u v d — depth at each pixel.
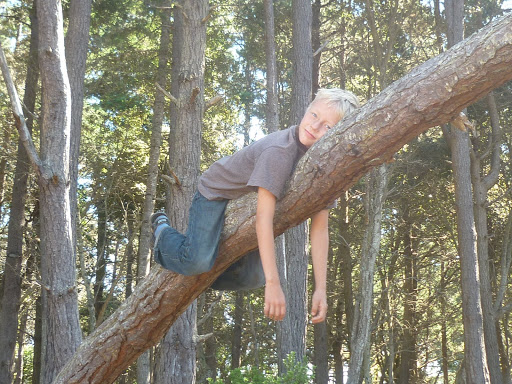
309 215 2.72
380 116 2.37
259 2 18.77
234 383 7.95
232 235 2.82
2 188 19.48
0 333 16.55
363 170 2.50
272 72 13.45
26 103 16.94
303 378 8.23
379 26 18.56
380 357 26.92
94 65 18.34
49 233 8.64
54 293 8.60
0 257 20.12
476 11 19.58
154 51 18.78
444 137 19.11
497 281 23.58
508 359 22.39
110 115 20.80
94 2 16.83
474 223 18.91
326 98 2.68
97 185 18.91
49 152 8.72
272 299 2.51
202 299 20.56
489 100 20.12
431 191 22.06
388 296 21.56
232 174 2.76
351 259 23.28
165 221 3.19
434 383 29.31
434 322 24.08
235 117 24.33
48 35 8.74
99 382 3.77
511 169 21.86
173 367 9.41
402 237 24.59
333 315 24.42
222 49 21.48
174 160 8.86
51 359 8.55
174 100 8.87
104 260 20.75
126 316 3.51
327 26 22.34
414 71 2.35
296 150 2.66
